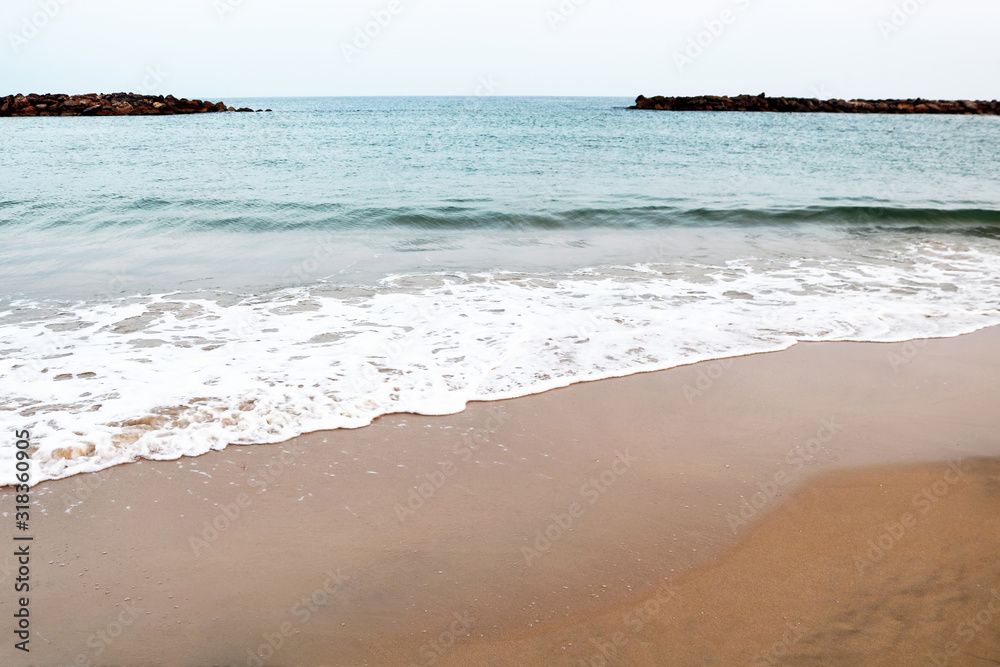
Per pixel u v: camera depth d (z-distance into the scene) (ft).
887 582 10.46
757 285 28.09
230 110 254.68
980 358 20.27
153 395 16.66
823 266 31.55
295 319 23.07
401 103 485.15
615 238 38.29
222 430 15.07
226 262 31.53
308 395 16.90
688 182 61.00
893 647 9.07
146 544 11.27
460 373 18.57
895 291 27.32
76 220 40.50
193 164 72.08
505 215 41.75
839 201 50.49
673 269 30.83
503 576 10.64
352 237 37.78
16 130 132.57
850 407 17.01
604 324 22.81
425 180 59.72
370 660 8.90
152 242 35.94
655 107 281.33
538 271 30.32
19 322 22.44
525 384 18.06
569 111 263.08
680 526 12.05
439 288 27.22
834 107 284.00
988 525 11.96
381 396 16.96
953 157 91.91
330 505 12.53
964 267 31.45
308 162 74.49
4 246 34.40
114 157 79.20
